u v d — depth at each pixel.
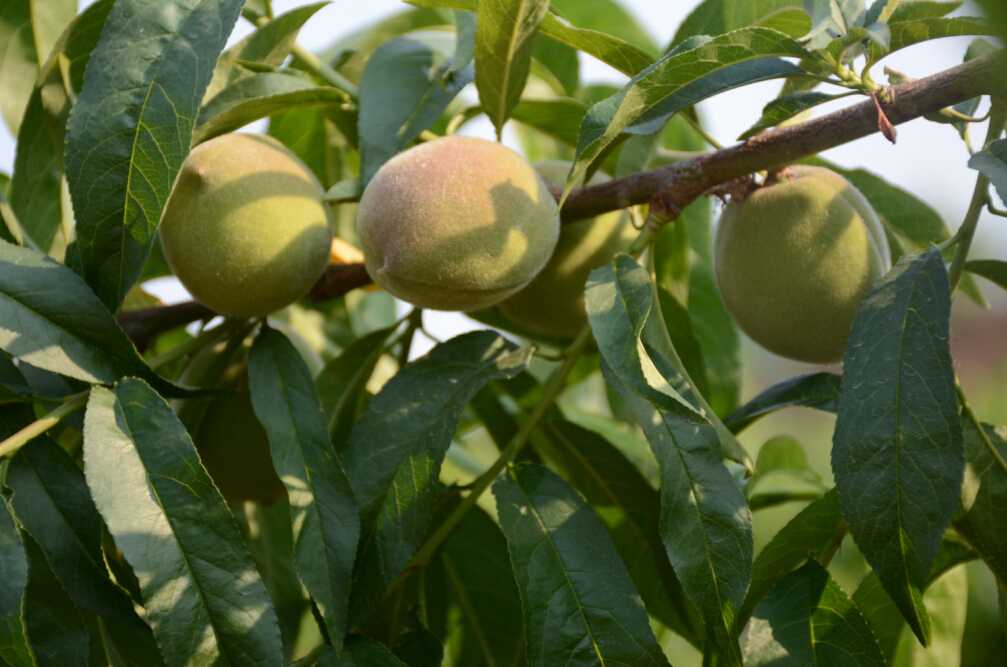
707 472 0.88
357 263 1.24
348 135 1.28
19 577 0.72
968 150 0.97
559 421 1.21
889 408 0.81
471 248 0.95
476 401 1.29
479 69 1.07
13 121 1.29
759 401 1.10
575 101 1.32
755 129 0.96
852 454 0.82
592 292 0.92
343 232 1.53
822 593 0.93
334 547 0.88
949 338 0.81
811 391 1.07
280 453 0.93
